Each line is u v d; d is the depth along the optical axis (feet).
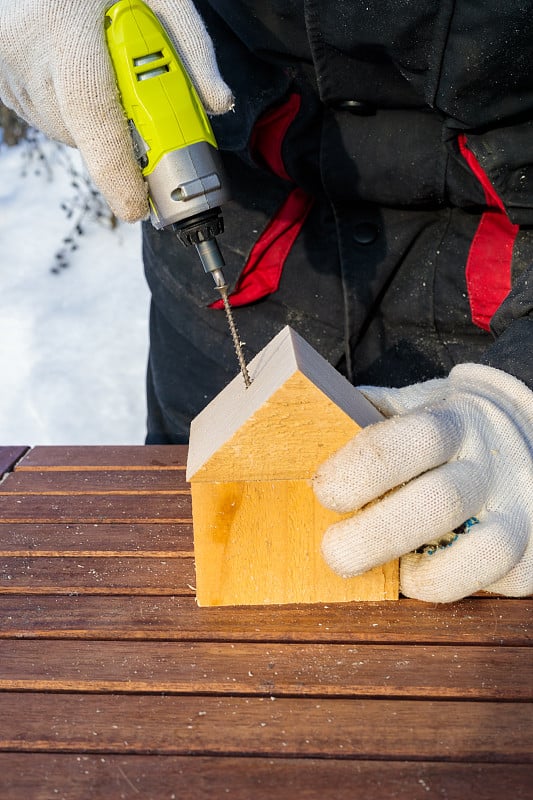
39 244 12.03
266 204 4.92
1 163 13.74
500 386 3.46
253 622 3.08
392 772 2.36
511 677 2.75
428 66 3.91
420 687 2.70
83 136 3.41
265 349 3.67
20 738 2.50
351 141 4.49
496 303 4.58
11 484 4.27
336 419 2.93
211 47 3.69
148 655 2.89
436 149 4.37
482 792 2.29
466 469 3.07
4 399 9.31
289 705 2.63
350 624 3.06
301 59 4.41
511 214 4.25
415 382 4.96
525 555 3.15
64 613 3.14
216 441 3.09
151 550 3.56
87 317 10.66
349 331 4.86
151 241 5.42
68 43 3.32
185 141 3.33
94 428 8.93
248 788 2.32
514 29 3.61
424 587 3.06
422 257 4.84
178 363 5.71
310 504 3.07
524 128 4.05
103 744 2.48
